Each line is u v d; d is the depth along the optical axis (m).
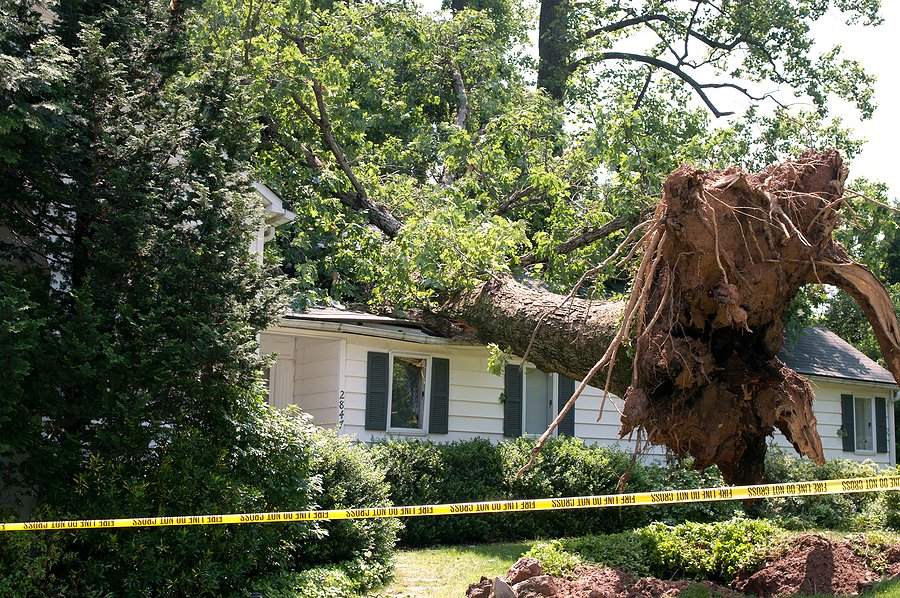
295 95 14.83
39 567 6.66
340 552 9.53
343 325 13.21
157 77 8.47
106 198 7.62
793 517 14.62
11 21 7.35
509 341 11.46
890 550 8.02
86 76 7.58
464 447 13.38
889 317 7.36
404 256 12.61
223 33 14.56
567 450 13.88
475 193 16.31
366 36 16.39
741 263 6.66
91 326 7.03
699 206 6.34
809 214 6.94
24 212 7.88
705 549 8.90
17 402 6.72
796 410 6.94
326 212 14.02
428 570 10.09
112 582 7.17
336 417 13.56
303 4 15.85
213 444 8.16
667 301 6.75
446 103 19.98
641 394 6.80
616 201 14.92
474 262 12.34
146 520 6.57
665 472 14.37
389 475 12.11
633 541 9.29
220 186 8.16
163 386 7.45
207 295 7.73
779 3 25.16
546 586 7.25
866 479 5.05
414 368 14.64
